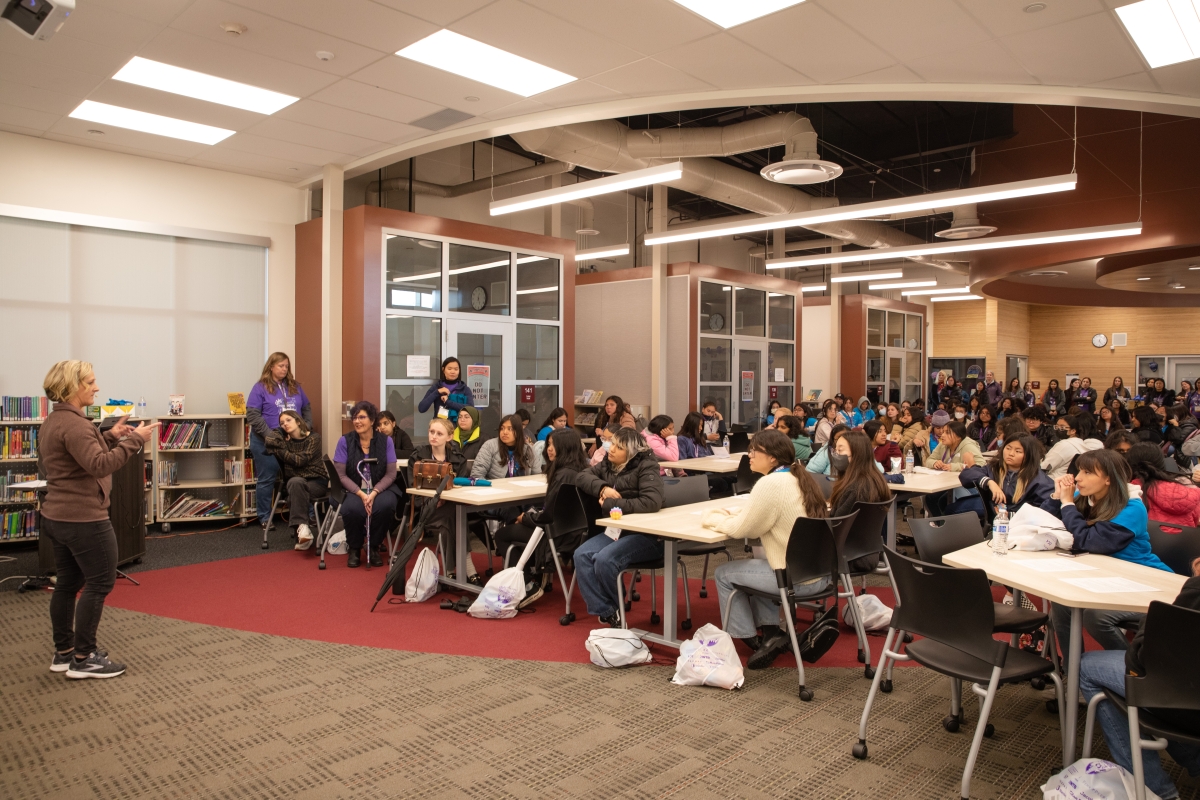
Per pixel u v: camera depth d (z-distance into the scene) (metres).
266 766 2.81
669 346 11.18
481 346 8.30
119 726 3.14
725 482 8.16
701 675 3.57
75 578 3.71
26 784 2.67
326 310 7.63
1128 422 12.84
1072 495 3.50
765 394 12.50
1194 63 4.72
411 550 4.93
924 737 3.08
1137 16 4.18
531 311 8.80
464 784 2.68
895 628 2.87
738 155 11.35
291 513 6.40
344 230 7.57
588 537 4.62
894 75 5.16
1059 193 9.05
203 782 2.69
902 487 5.72
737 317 11.93
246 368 7.93
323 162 7.46
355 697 3.45
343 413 7.51
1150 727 2.26
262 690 3.53
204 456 7.59
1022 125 9.12
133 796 2.60
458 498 4.80
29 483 5.07
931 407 19.55
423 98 5.75
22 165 6.61
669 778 2.73
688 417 8.45
